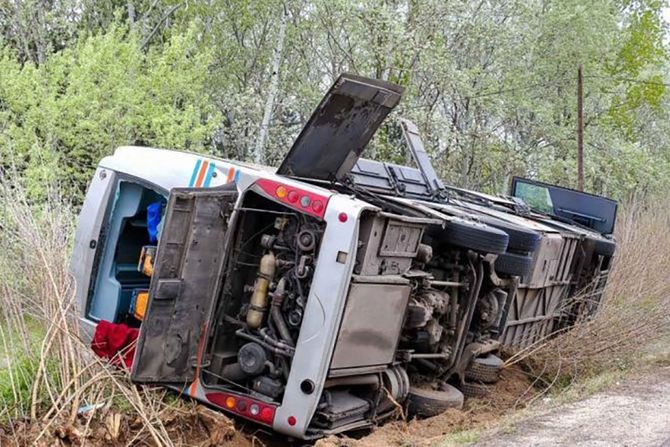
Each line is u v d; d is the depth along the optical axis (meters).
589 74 30.34
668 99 35.41
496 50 26.73
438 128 22.25
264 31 25.59
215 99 24.53
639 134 36.84
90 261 7.55
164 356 6.13
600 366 10.27
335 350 6.16
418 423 7.23
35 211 8.38
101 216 7.59
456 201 9.79
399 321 6.86
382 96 6.99
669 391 8.30
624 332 10.40
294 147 7.02
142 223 7.70
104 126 16.58
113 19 24.09
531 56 29.00
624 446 5.93
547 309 11.24
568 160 28.62
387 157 22.09
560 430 6.44
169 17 25.97
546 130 29.06
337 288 6.06
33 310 6.65
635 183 30.38
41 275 6.62
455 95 25.69
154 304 5.99
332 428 6.45
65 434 5.50
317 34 25.47
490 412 8.29
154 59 19.22
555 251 10.57
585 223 13.82
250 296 6.53
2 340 6.73
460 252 7.93
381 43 21.83
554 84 30.30
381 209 6.69
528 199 14.34
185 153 7.45
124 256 7.68
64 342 6.18
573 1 28.81
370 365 6.64
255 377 6.38
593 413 7.14
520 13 27.56
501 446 5.91
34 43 22.02
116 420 5.76
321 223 6.24
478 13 25.06
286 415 6.15
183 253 6.12
